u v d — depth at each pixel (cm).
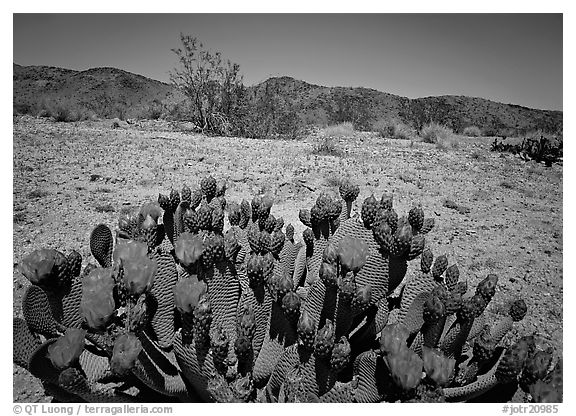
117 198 578
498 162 1040
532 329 338
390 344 172
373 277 216
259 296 211
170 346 211
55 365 168
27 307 191
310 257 274
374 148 1160
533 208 664
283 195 635
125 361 169
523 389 192
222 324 210
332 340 175
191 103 1587
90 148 898
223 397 184
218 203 304
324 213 260
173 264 216
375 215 242
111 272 191
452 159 1042
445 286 232
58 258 192
